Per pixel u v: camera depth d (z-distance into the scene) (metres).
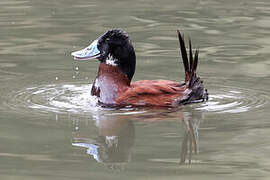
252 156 9.84
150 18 19.22
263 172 9.27
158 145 10.34
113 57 12.55
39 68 14.73
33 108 12.10
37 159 9.71
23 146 10.23
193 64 12.26
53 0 21.70
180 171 9.30
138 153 10.00
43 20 18.98
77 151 10.05
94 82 12.79
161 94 12.05
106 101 12.34
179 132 10.89
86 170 9.34
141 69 14.61
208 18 19.23
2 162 9.59
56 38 17.14
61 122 11.32
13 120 11.41
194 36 17.33
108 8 20.53
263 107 12.20
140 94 12.09
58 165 9.50
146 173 9.24
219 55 15.70
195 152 10.04
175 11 20.11
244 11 20.09
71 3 21.30
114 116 11.70
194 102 12.21
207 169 9.39
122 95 12.23
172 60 15.28
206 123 11.33
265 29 17.98
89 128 11.05
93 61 15.48
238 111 11.96
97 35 17.33
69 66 14.98
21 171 9.26
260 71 14.47
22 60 15.35
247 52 15.95
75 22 18.75
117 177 9.06
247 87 13.38
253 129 10.99
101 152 10.02
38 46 16.45
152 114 11.80
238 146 10.24
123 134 10.79
